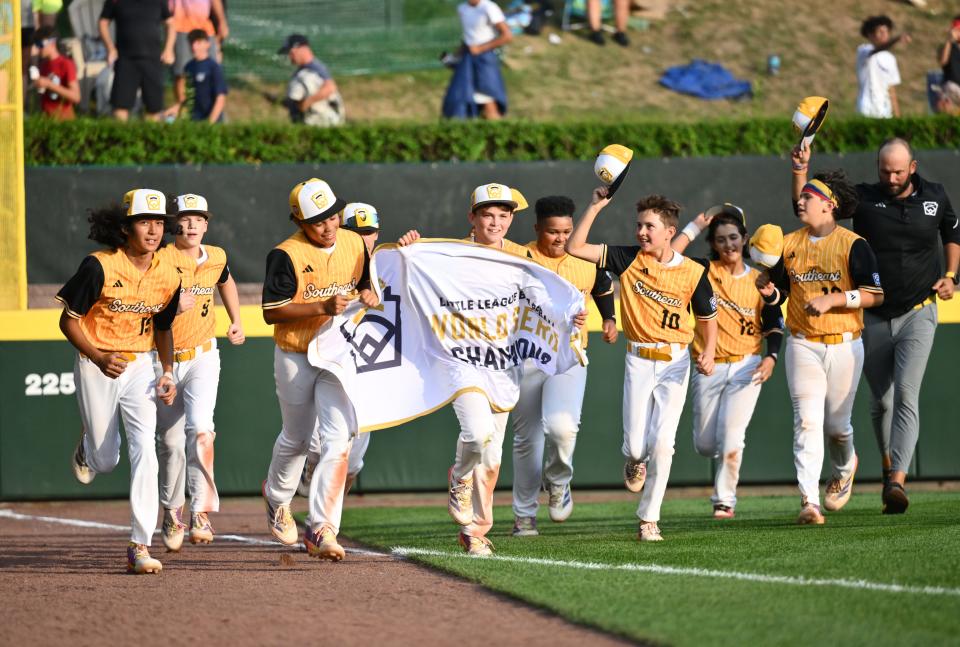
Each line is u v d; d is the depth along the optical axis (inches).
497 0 2546.8
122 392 646.5
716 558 632.4
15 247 1196.5
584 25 2536.9
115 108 1457.9
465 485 654.5
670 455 725.3
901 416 816.9
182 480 733.9
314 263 624.4
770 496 1112.8
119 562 711.1
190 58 1604.3
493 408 658.8
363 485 1107.3
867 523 773.9
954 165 1280.8
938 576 546.9
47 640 477.7
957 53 1657.2
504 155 1365.7
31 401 1091.3
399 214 1250.0
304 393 642.2
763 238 754.8
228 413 1091.3
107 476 1098.1
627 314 732.7
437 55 2322.8
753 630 447.2
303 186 619.5
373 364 650.2
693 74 2377.0
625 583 558.6
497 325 652.1
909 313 814.5
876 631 439.8
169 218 637.9
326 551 626.5
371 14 2306.8
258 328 1096.2
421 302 646.5
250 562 693.9
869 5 2640.3
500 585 565.3
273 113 2055.9
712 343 734.5
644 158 1275.8
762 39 2544.3
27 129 1302.9
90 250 1232.2
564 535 787.4
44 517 1034.7
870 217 811.4
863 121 1405.0
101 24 1504.7
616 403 1100.5
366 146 1352.1
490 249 643.5
